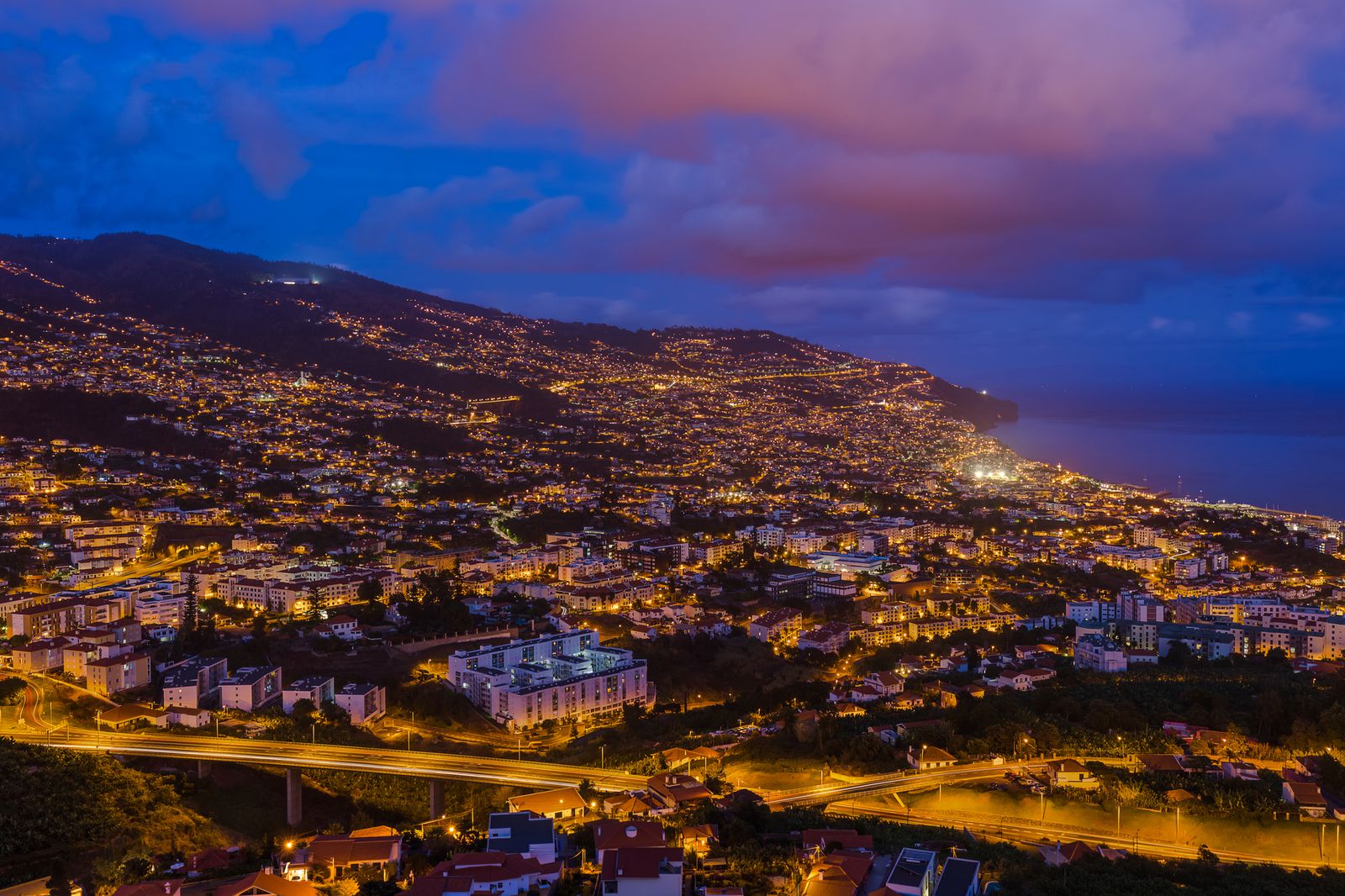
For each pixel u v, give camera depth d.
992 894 189.88
